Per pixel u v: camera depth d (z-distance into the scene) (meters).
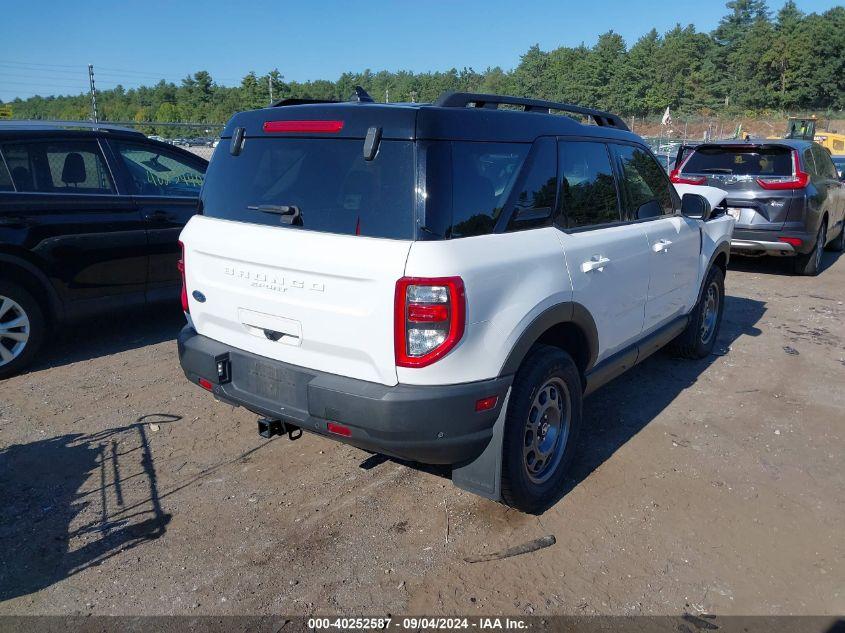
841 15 108.31
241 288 3.23
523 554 3.13
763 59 98.81
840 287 8.75
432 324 2.69
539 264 3.16
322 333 2.93
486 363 2.89
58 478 3.71
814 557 3.16
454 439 2.87
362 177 2.87
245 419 4.47
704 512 3.50
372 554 3.11
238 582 2.91
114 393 4.84
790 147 8.55
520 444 3.14
